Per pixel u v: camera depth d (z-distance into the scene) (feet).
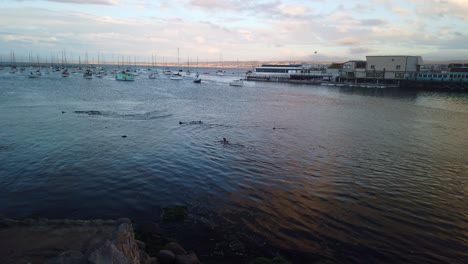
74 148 85.25
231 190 60.75
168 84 369.71
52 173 66.95
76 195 56.90
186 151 85.71
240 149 89.40
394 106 204.85
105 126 115.14
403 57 379.96
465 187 65.62
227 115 153.48
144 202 55.11
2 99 181.16
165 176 67.10
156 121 129.49
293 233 46.26
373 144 99.50
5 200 54.29
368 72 401.08
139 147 88.22
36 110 146.92
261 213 51.90
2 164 71.31
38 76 390.42
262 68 493.77
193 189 60.85
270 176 68.49
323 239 44.98
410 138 109.91
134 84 349.82
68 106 163.84
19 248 27.91
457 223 50.67
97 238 29.60
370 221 50.42
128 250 29.76
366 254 41.88
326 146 95.40
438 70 394.93
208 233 45.70
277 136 108.17
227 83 422.00
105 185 61.57
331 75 433.07
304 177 68.39
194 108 175.42
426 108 196.75
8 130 103.96
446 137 112.78
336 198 58.34
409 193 61.72
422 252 42.68
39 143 89.10
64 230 31.19
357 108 191.83
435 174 72.84
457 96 285.43
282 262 38.34
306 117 152.97
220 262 39.17
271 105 199.82
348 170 73.72
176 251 39.32
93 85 311.06
